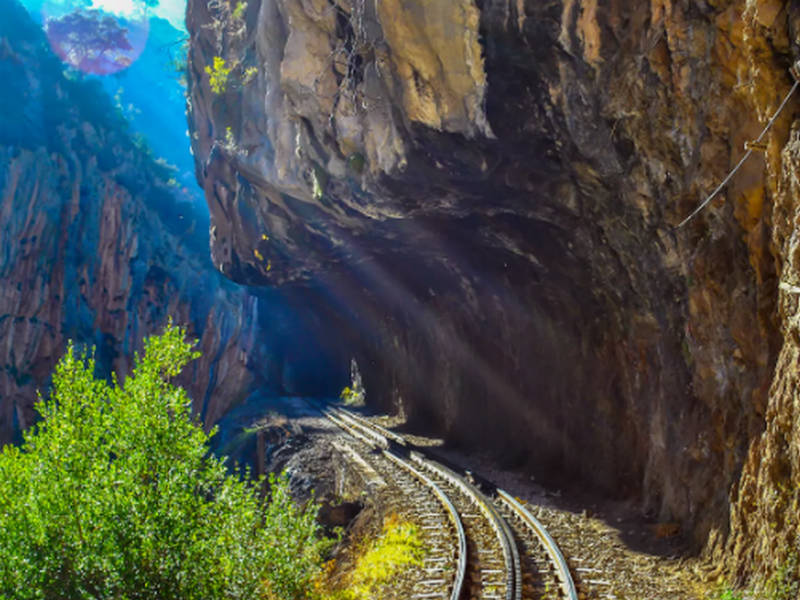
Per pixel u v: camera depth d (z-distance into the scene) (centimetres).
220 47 3041
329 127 2078
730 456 1135
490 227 2022
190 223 6700
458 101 1557
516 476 2122
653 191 1304
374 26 1647
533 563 1164
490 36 1403
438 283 2845
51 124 5400
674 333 1405
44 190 5000
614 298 1689
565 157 1498
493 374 2631
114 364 5519
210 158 3425
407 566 1150
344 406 4712
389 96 1753
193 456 924
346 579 1259
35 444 937
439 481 1953
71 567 852
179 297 6184
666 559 1196
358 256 2919
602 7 1215
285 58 2045
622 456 1683
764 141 920
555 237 1803
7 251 4678
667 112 1183
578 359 1981
